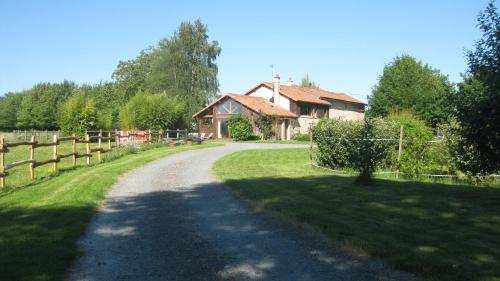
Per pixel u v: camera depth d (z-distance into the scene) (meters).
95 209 10.13
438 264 6.12
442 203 10.50
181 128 52.53
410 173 16.98
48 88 82.50
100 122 52.88
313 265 6.33
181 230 8.37
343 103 67.88
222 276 5.92
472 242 7.18
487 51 9.83
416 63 52.81
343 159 18.50
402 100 50.69
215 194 12.27
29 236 7.48
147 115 47.34
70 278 5.82
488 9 9.76
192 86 67.06
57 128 79.12
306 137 49.44
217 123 51.75
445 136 16.62
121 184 14.03
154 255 6.83
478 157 10.95
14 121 87.06
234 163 21.62
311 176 16.27
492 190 12.63
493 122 9.73
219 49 68.50
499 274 5.74
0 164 12.62
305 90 63.00
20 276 5.68
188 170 18.14
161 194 12.31
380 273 5.98
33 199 10.77
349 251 6.93
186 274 6.00
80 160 22.39
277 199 11.13
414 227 8.18
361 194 11.84
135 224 8.84
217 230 8.37
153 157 23.45
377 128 18.19
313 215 9.24
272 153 28.39
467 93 10.93
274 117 49.69
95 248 7.17
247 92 59.25
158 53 70.31
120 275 5.96
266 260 6.58
